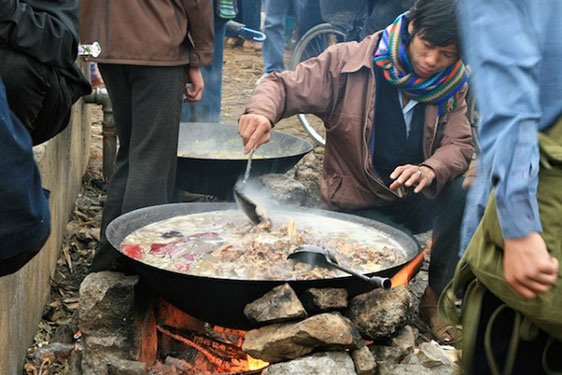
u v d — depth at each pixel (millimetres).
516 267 1498
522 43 1506
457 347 1818
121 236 2707
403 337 2588
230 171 3703
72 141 4375
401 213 3514
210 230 2873
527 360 1679
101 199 4562
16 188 1714
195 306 2410
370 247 2781
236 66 9055
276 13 7105
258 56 9703
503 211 1489
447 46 2979
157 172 3104
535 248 1473
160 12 3008
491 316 1690
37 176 1812
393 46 3137
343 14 6137
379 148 3408
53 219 3611
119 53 3020
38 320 3260
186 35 3137
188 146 4344
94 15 3037
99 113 6500
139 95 3092
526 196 1469
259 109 3057
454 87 3215
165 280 2344
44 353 2957
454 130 3293
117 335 2734
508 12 1527
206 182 3764
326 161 3506
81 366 2762
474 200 1821
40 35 1925
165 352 2932
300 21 7141
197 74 3273
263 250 2551
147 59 3018
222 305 2367
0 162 1682
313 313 2414
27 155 1741
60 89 2037
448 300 1833
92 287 2723
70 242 4031
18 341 2781
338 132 3330
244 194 2918
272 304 2324
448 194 3240
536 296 1525
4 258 1765
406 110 3316
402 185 3154
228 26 5551
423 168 3137
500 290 1620
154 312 2885
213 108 4961
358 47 3303
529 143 1473
